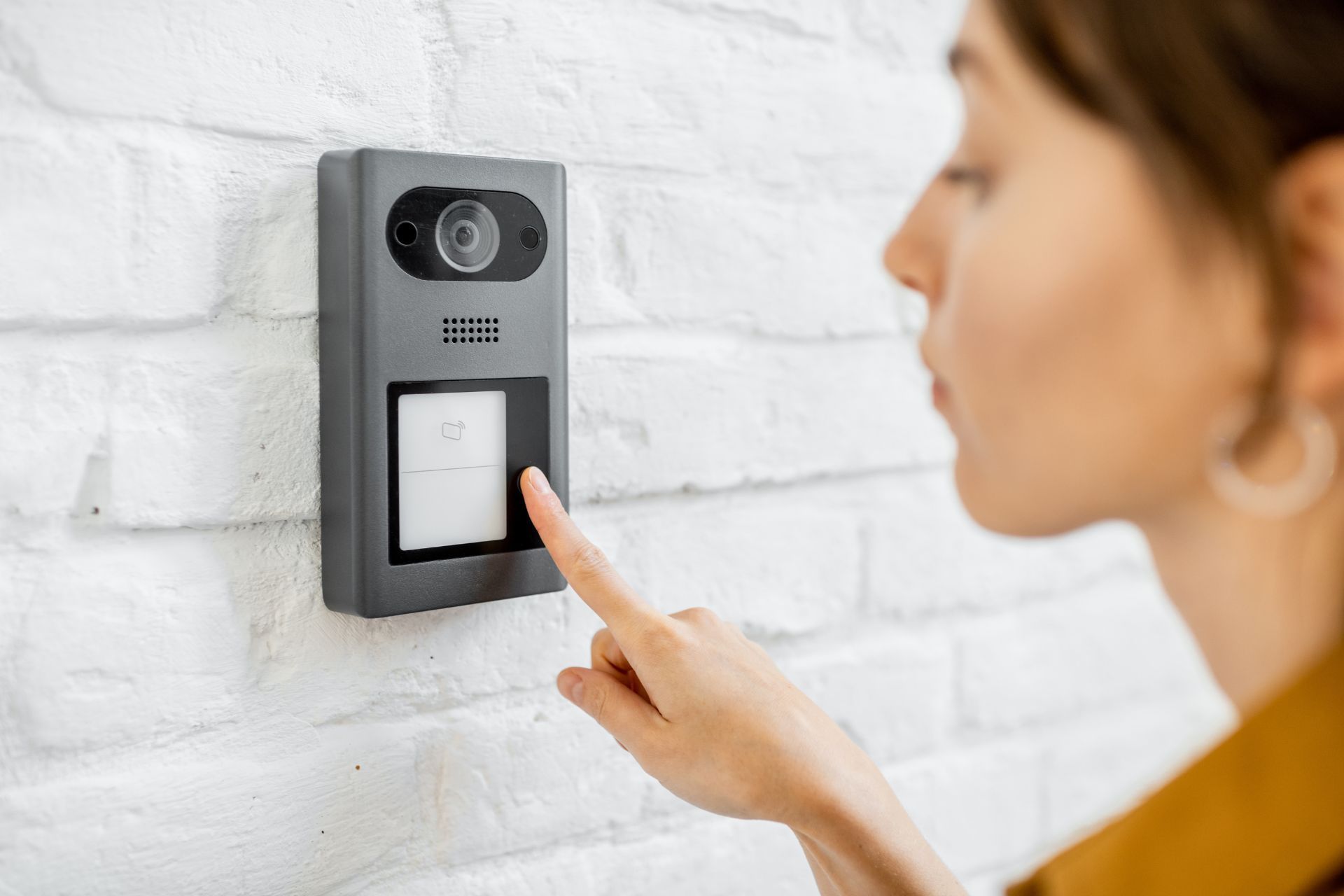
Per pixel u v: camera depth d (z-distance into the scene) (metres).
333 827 0.54
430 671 0.57
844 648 0.74
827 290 0.72
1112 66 0.37
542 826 0.61
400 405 0.51
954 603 0.79
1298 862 0.36
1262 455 0.38
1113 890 0.41
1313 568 0.39
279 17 0.51
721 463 0.68
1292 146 0.35
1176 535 0.43
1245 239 0.36
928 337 0.49
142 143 0.48
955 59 0.45
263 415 0.51
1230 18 0.35
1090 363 0.40
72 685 0.47
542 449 0.55
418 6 0.55
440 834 0.57
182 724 0.50
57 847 0.47
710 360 0.67
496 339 0.54
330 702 0.54
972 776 0.81
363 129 0.53
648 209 0.64
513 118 0.58
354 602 0.51
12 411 0.46
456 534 0.53
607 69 0.62
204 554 0.50
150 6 0.48
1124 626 0.89
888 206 0.74
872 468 0.75
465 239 0.53
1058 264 0.40
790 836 0.71
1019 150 0.41
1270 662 0.41
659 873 0.65
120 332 0.48
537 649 0.60
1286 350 0.36
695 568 0.67
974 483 0.46
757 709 0.50
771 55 0.68
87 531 0.48
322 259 0.52
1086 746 0.87
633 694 0.53
